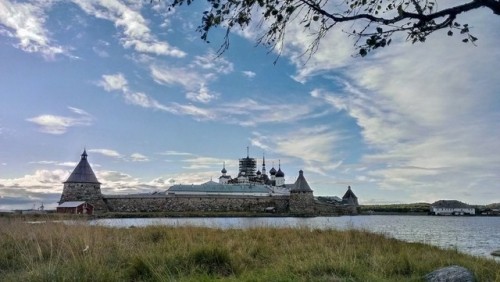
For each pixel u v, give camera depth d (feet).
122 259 30.42
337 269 26.78
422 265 30.25
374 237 52.03
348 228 62.80
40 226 45.39
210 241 39.65
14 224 46.01
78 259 27.32
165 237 45.88
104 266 26.05
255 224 67.21
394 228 178.81
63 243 33.24
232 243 39.68
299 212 433.89
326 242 45.27
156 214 373.61
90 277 23.44
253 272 27.02
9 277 24.36
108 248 34.50
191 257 30.37
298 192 438.81
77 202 360.69
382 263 30.83
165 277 24.71
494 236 133.28
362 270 27.30
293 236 51.39
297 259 31.91
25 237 38.24
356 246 43.11
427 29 12.73
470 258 38.75
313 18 13.10
